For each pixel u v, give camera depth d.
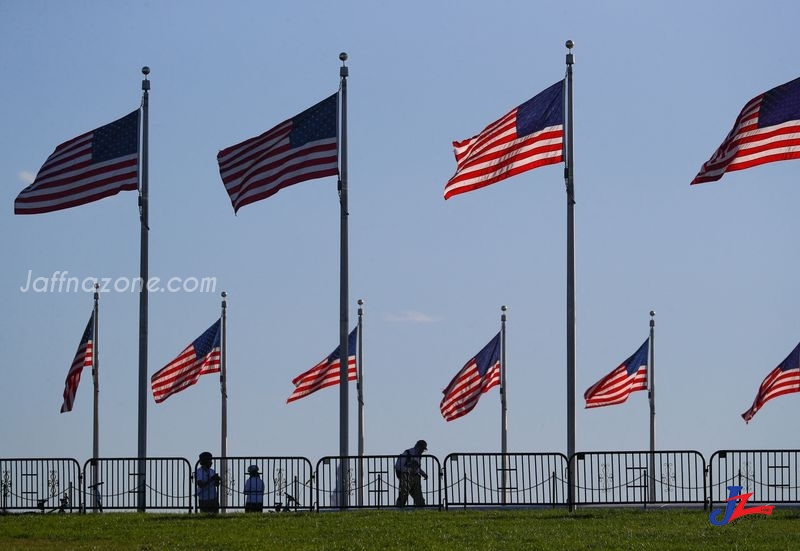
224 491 127.94
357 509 122.88
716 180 124.88
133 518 113.50
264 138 137.50
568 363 127.69
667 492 120.00
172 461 125.69
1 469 127.00
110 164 142.12
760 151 123.38
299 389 172.75
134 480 126.06
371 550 92.19
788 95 123.56
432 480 121.81
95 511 125.44
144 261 143.38
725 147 124.88
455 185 127.81
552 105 129.75
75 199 141.38
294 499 123.81
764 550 89.75
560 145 129.38
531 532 100.06
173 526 106.94
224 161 138.25
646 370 177.62
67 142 142.50
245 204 136.38
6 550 95.12
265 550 92.69
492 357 178.75
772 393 162.38
